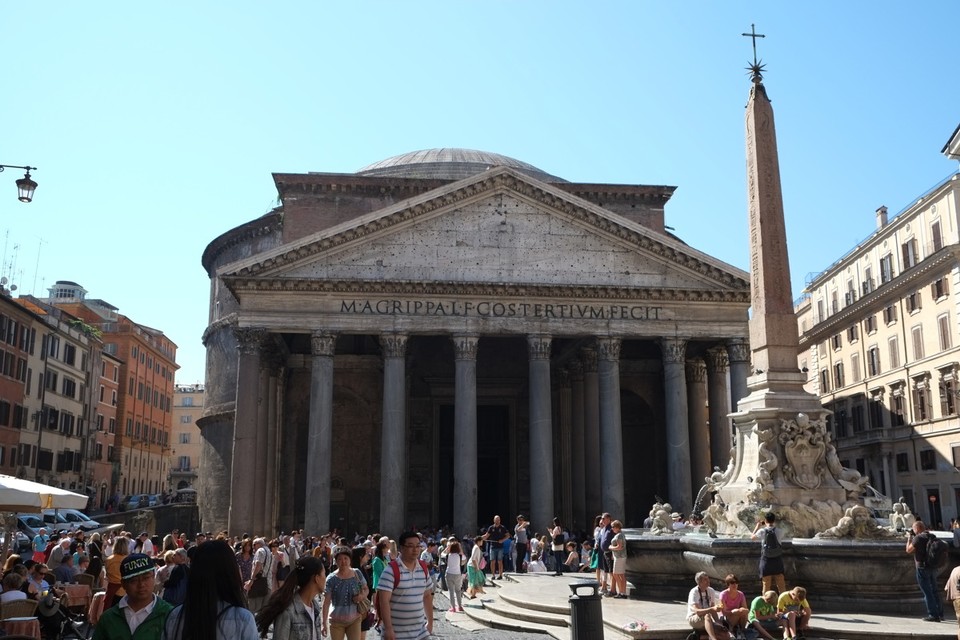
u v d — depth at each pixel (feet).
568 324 131.03
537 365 129.18
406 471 161.07
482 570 89.04
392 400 125.70
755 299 50.42
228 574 17.98
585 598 33.32
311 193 165.58
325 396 124.88
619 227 134.21
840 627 38.04
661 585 52.95
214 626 17.31
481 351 167.32
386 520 121.80
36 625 39.32
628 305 132.87
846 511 44.21
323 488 122.11
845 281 185.57
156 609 19.75
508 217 134.10
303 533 119.65
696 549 47.01
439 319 128.77
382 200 166.09
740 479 48.85
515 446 165.58
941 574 48.49
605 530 59.77
